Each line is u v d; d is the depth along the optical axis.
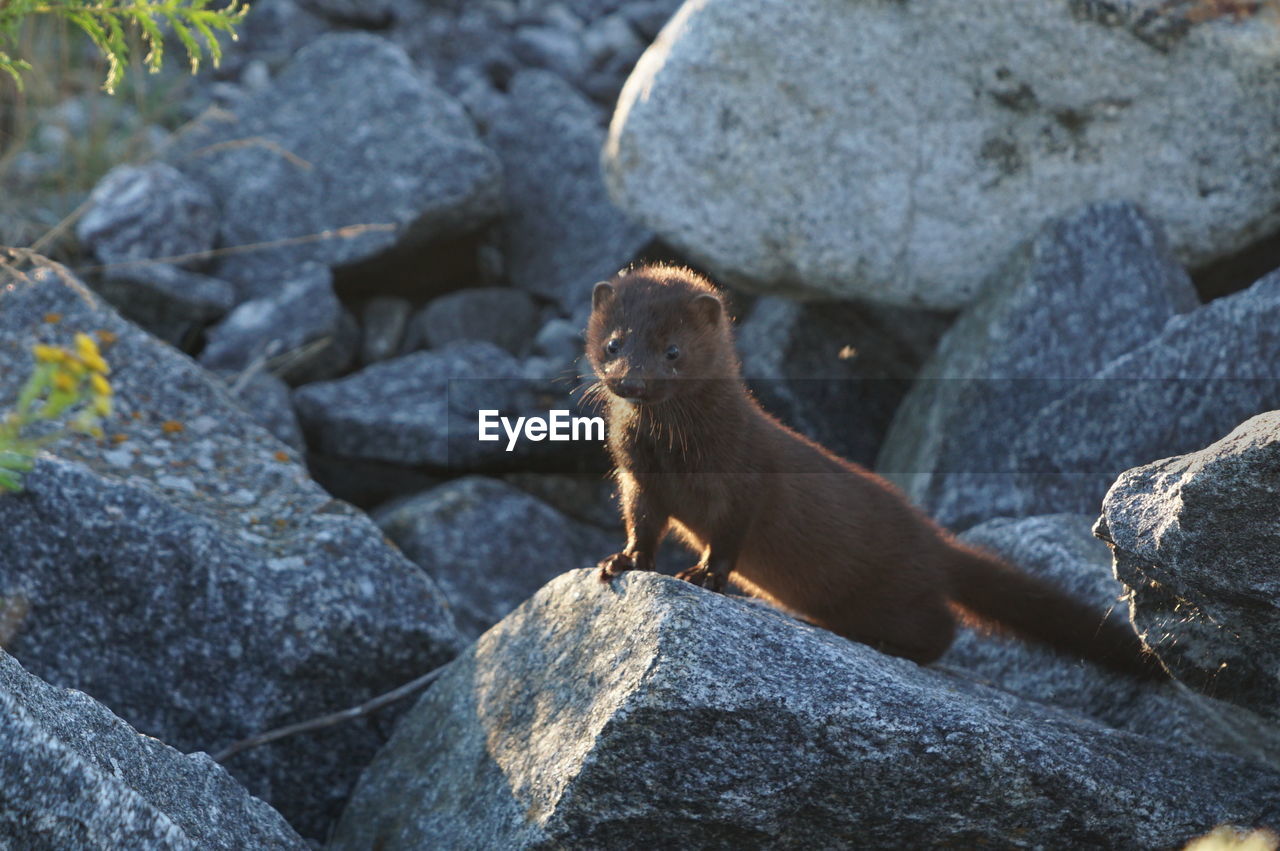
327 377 21.33
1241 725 11.66
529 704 10.58
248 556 12.84
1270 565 8.75
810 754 9.28
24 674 9.23
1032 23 16.91
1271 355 14.96
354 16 28.88
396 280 23.45
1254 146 17.36
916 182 17.84
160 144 23.84
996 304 17.59
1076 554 13.73
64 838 7.88
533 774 9.77
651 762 9.20
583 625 10.66
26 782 7.71
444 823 10.48
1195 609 9.69
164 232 21.30
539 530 18.34
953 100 17.52
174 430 14.59
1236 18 16.88
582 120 25.20
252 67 27.28
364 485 19.56
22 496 12.38
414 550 17.56
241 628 12.52
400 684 13.09
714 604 10.09
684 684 9.16
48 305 15.49
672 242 18.69
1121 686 12.59
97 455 13.74
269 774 12.45
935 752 9.32
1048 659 13.33
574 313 22.69
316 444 19.62
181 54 27.16
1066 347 16.80
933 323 20.09
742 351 20.64
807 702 9.29
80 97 25.08
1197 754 10.62
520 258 24.16
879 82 17.52
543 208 24.38
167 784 9.65
